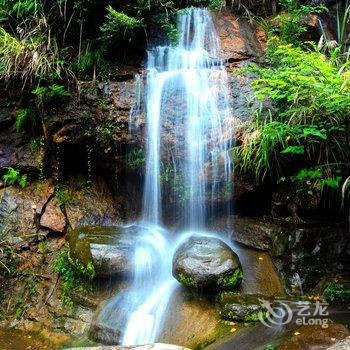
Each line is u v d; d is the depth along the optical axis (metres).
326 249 4.10
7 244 4.78
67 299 4.36
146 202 5.05
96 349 3.00
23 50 5.20
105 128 4.87
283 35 5.62
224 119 4.75
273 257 4.27
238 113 4.78
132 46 5.64
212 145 4.68
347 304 3.71
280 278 4.10
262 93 4.45
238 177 4.64
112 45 5.49
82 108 4.99
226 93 4.95
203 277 3.76
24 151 5.32
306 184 4.23
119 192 5.32
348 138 4.17
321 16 6.14
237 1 6.35
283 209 4.43
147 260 4.32
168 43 5.76
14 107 5.46
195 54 5.64
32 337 4.07
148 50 5.70
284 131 4.17
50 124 5.02
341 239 4.11
